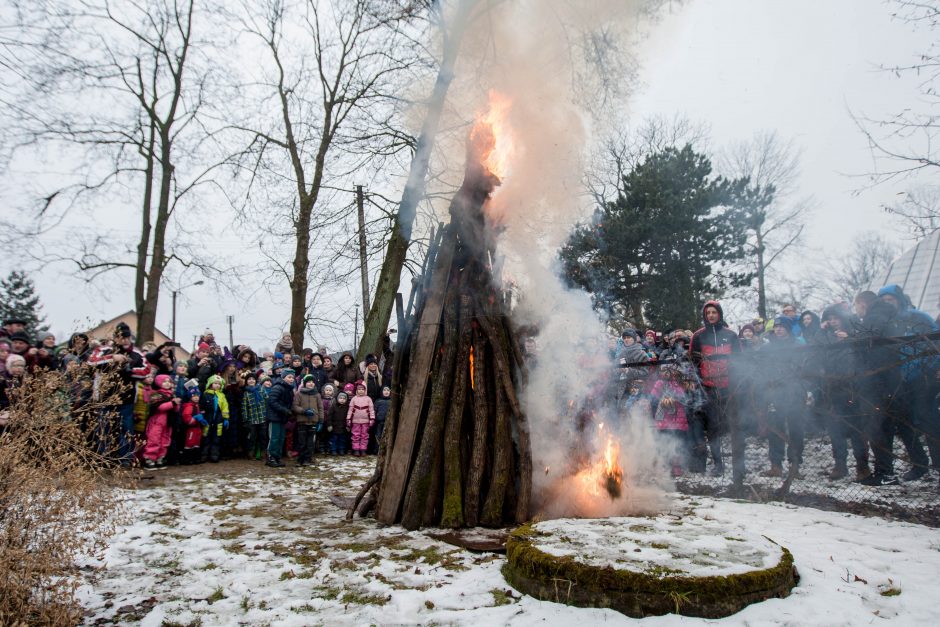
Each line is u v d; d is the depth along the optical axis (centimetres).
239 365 952
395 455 483
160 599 311
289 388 858
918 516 462
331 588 324
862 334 569
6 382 619
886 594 297
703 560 302
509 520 473
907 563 344
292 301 1460
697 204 1870
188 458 861
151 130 1553
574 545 328
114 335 757
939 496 515
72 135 1422
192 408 838
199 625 278
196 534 445
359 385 999
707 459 663
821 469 653
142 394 788
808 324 750
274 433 845
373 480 507
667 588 274
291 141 1533
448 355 496
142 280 1518
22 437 294
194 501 577
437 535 433
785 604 279
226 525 473
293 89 1507
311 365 1030
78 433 316
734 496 569
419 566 361
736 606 274
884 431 540
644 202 1878
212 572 353
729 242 1931
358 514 508
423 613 287
